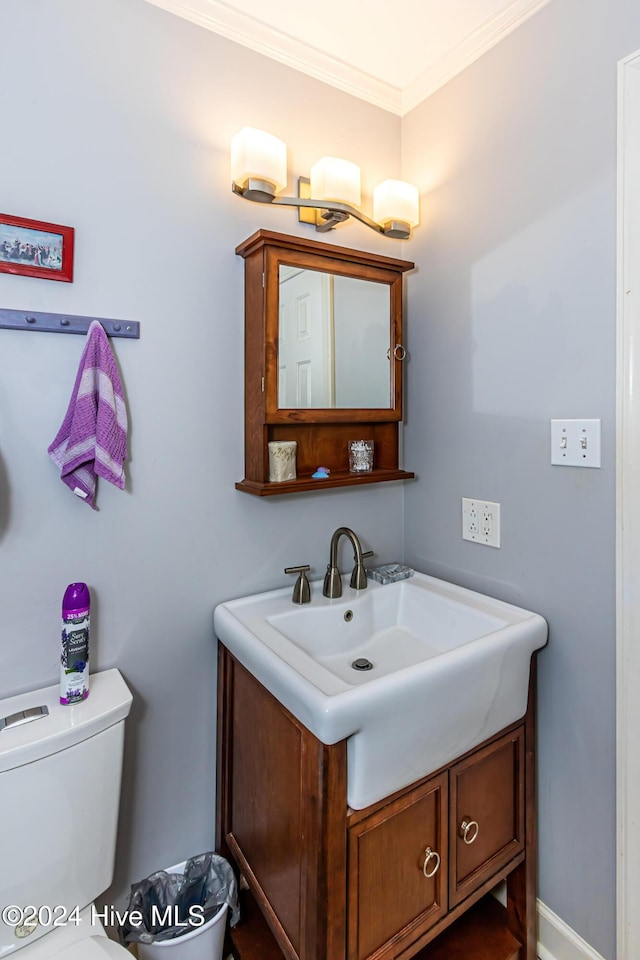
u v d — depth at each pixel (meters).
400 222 1.42
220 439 1.25
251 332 1.22
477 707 1.01
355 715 0.82
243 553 1.30
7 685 1.01
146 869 1.20
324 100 1.39
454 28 1.24
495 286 1.27
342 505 1.49
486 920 1.25
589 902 1.12
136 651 1.16
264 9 1.18
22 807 0.88
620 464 1.02
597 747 1.09
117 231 1.08
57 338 1.03
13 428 0.99
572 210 1.08
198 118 1.18
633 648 1.02
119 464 1.07
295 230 1.35
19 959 0.86
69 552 1.07
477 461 1.35
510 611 1.21
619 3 0.98
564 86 1.09
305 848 0.89
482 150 1.28
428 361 1.49
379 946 0.91
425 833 0.98
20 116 0.98
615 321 1.01
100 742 0.97
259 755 1.08
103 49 1.06
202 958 1.07
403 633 1.38
